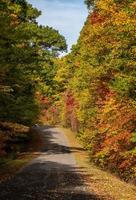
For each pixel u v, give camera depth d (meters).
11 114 29.91
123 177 31.44
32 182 26.81
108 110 25.33
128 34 21.62
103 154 29.75
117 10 25.73
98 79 32.28
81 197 21.72
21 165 38.16
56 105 98.62
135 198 22.38
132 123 24.22
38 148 59.97
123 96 23.17
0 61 23.94
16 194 21.69
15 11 43.59
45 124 104.25
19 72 27.22
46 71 72.00
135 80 21.77
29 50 29.19
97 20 35.75
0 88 24.81
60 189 24.30
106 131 29.58
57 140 71.62
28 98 39.72
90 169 37.59
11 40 26.61
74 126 79.44
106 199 21.61
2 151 34.41
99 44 27.86
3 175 30.09
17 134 37.94
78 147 64.38
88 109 39.97
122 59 22.73
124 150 26.56
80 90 49.28
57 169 36.31
